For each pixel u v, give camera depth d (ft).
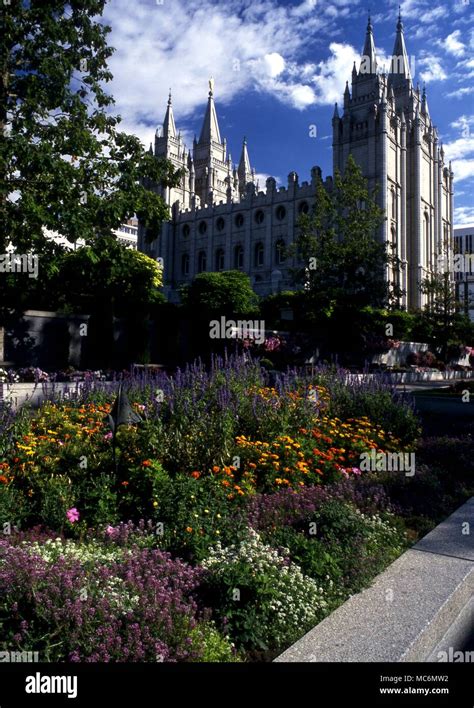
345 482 22.81
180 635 11.07
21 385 43.91
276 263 243.60
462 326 147.02
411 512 21.21
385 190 210.79
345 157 224.94
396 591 13.66
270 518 18.20
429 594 13.44
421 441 33.71
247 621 12.05
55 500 17.49
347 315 99.14
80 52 57.72
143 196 58.03
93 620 10.72
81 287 81.35
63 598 11.07
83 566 13.00
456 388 69.82
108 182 56.39
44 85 52.85
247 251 254.27
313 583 13.96
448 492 24.21
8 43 51.34
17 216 48.49
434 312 149.59
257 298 137.59
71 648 10.30
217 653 11.06
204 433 21.91
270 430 24.63
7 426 21.30
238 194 338.34
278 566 14.51
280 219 243.40
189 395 24.89
